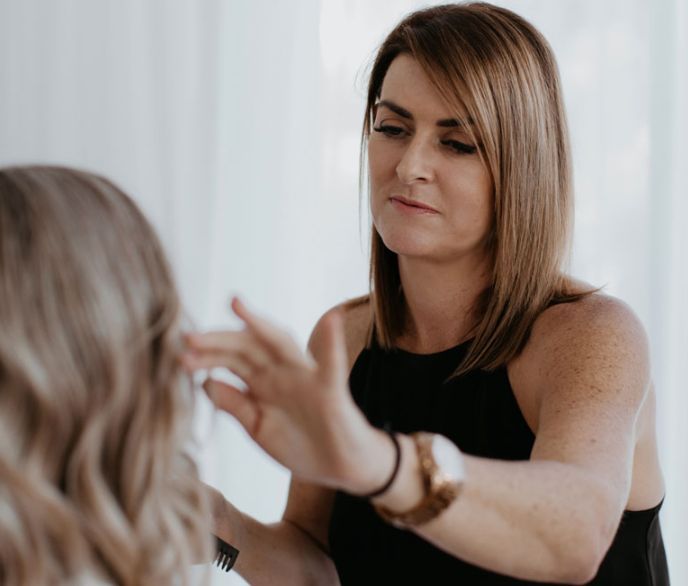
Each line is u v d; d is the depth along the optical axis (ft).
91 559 2.35
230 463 7.09
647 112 6.72
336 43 7.00
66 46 7.22
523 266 3.70
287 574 4.10
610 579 3.85
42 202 2.36
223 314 7.16
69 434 2.35
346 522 4.05
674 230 6.68
